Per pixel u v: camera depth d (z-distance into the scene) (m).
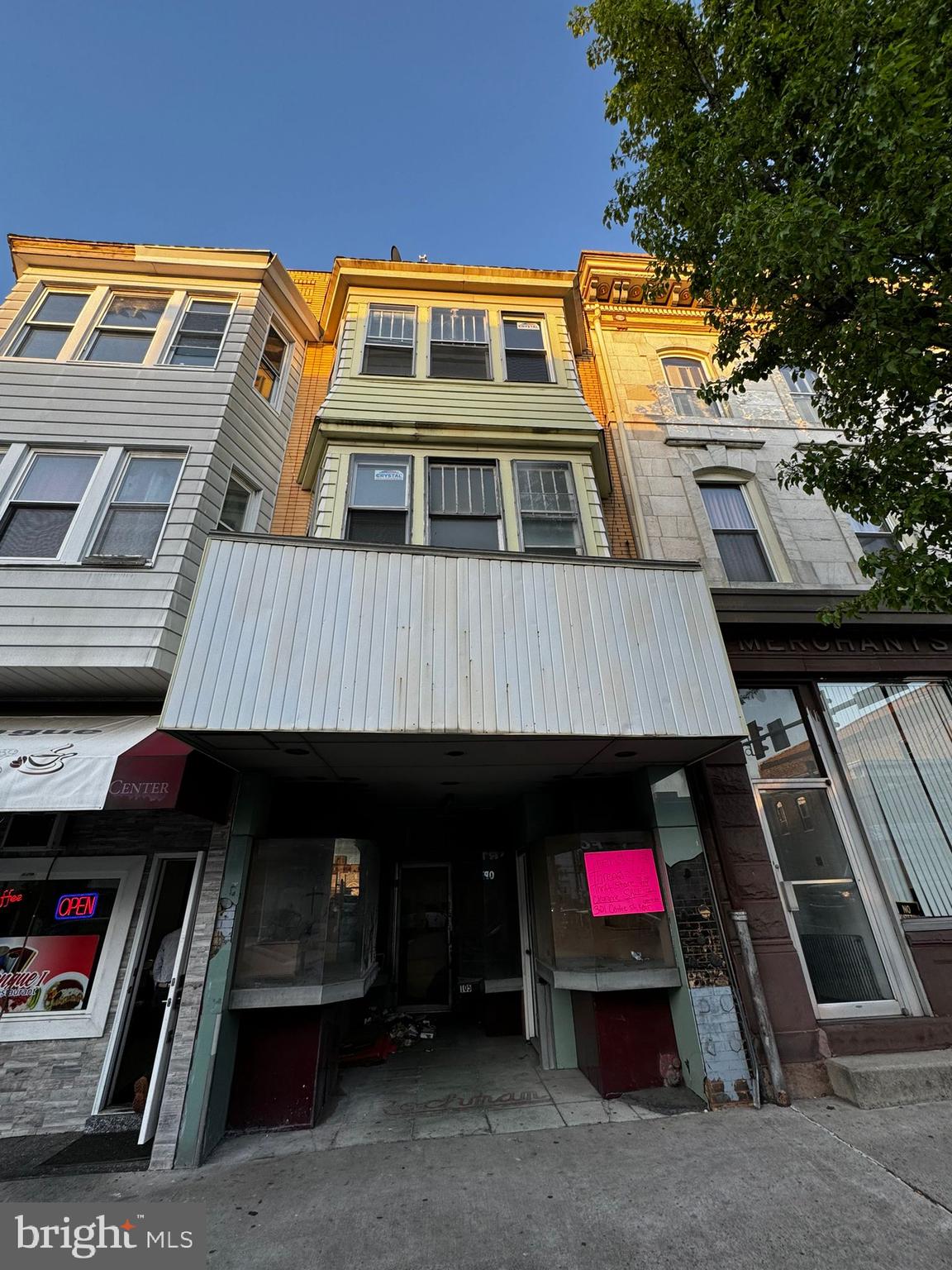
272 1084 4.88
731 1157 3.99
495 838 8.76
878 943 5.87
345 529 6.50
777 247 4.00
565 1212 3.45
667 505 7.89
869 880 6.07
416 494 6.75
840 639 6.94
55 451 6.78
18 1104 4.95
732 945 5.48
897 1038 5.35
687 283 9.73
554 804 6.81
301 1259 3.11
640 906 5.49
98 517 6.37
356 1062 6.33
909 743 6.70
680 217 5.52
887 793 6.44
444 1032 7.47
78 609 5.76
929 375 4.11
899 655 6.89
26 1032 5.16
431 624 4.73
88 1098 5.00
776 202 4.25
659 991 5.49
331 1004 5.52
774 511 7.87
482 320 8.61
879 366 4.28
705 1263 2.97
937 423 4.68
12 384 7.04
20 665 5.42
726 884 5.69
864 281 4.23
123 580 5.98
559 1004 6.23
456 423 7.16
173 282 8.62
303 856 5.41
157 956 5.29
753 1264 2.94
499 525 6.75
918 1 3.61
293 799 6.03
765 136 4.62
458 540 6.62
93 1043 5.18
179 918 5.72
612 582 5.21
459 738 4.55
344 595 4.72
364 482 6.84
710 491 8.23
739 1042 5.05
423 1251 3.14
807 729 6.72
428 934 8.61
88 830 5.75
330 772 5.56
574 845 5.80
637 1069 5.21
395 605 4.76
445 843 8.80
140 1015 5.37
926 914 5.95
